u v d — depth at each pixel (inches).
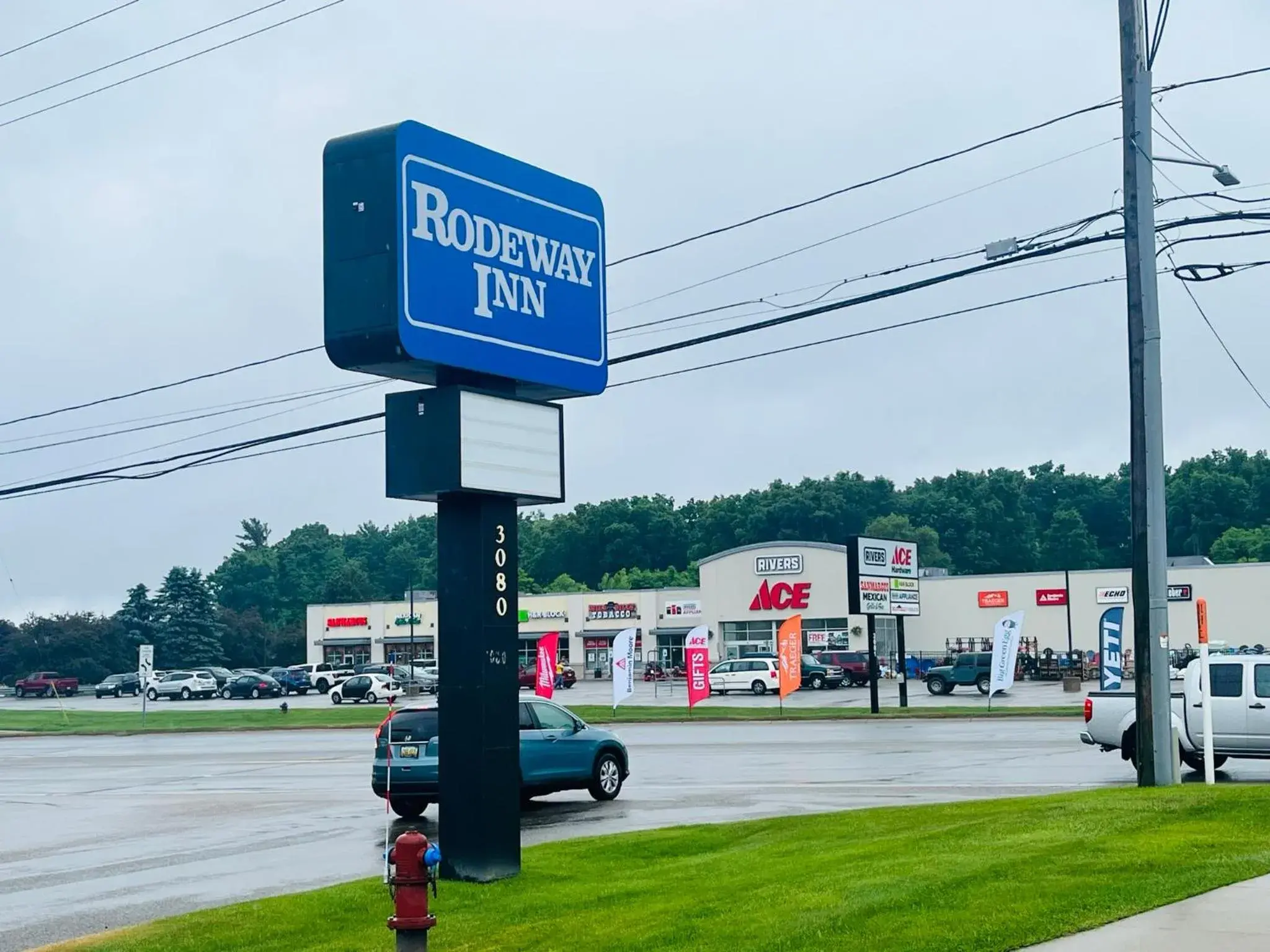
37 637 4869.6
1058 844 487.2
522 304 542.3
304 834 768.3
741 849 564.7
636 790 917.2
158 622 5152.6
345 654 4431.6
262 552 7455.7
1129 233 764.6
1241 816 542.6
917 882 423.5
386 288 490.3
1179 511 6604.3
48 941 482.6
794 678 1894.7
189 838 769.6
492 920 436.1
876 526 6117.1
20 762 1501.0
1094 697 933.8
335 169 505.7
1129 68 767.7
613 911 433.1
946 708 1891.0
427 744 809.5
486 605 513.3
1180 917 369.4
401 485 511.2
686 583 6058.1
